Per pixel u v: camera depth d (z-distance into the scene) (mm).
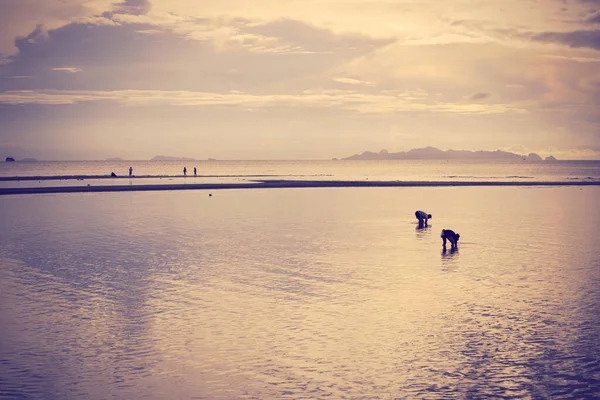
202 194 79312
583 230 42219
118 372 14555
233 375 14375
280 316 19219
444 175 178375
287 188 94750
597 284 23906
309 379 14141
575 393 13352
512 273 26203
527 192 87125
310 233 40188
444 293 22359
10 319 18859
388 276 25531
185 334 17391
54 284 23922
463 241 36469
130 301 21125
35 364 15055
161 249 33000
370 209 58750
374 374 14430
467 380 14078
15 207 59312
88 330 17750
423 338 17016
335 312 19703
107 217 50281
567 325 18203
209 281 24484
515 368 14789
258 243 35406
